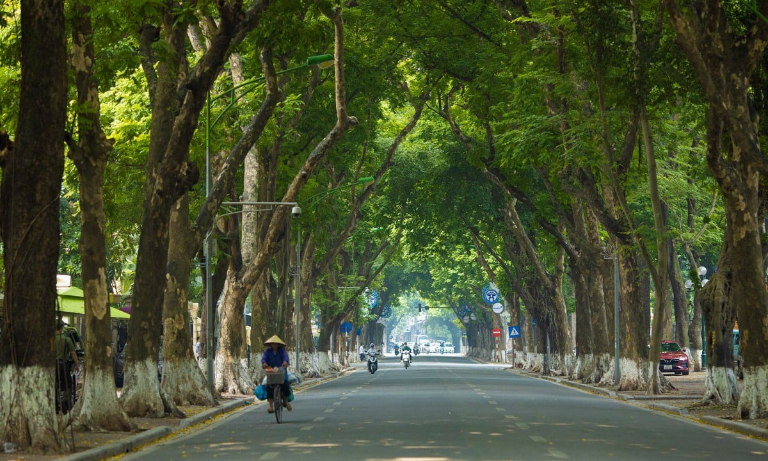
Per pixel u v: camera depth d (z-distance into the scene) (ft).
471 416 88.99
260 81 114.52
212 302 120.88
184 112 84.38
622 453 58.59
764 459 57.00
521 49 135.03
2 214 63.36
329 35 94.53
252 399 125.80
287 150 154.61
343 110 130.93
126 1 75.41
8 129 78.23
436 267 348.38
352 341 384.27
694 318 231.71
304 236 216.95
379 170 195.00
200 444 68.18
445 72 161.79
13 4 87.35
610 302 167.63
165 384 109.50
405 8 156.97
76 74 76.89
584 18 107.76
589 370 182.91
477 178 216.13
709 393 106.01
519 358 317.22
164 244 90.07
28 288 61.72
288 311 199.21
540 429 75.25
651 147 115.24
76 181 110.32
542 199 176.55
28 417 61.05
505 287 271.28
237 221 137.39
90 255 77.87
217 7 79.61
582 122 126.52
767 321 87.30
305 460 54.65
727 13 91.66
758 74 94.17
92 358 77.30
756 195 89.25
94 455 59.62
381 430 74.28
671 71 103.19
